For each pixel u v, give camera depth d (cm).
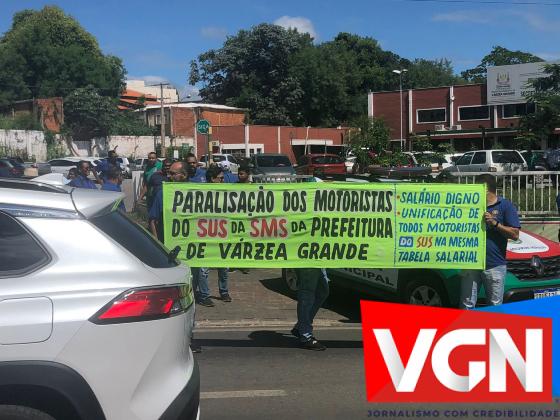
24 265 296
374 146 2223
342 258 612
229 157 3841
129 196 1712
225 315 795
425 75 8756
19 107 5112
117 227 332
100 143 4791
